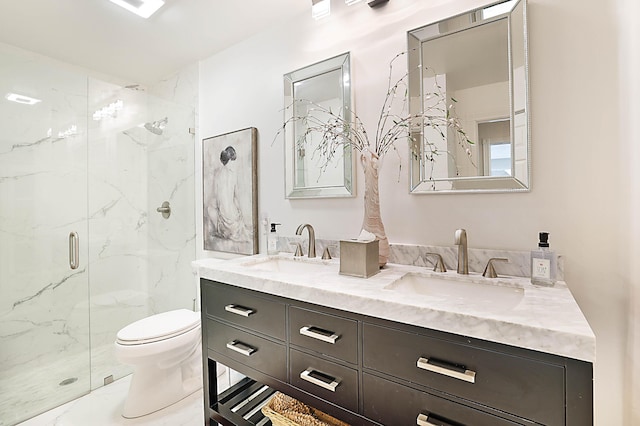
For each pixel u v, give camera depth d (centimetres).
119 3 178
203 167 243
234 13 189
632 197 100
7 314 200
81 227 235
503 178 126
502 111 126
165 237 268
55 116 222
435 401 89
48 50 231
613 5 108
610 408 109
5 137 200
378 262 134
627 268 103
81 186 235
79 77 233
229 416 149
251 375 135
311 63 184
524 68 121
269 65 205
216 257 239
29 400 193
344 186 171
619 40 106
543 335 73
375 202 143
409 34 148
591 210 112
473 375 82
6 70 201
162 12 187
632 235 100
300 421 133
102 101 247
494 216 130
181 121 256
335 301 107
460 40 136
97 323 241
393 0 154
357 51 166
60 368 216
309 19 185
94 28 203
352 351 106
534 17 121
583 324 74
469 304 91
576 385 70
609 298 109
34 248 212
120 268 259
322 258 167
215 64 237
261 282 129
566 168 116
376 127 160
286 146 195
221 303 147
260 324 132
